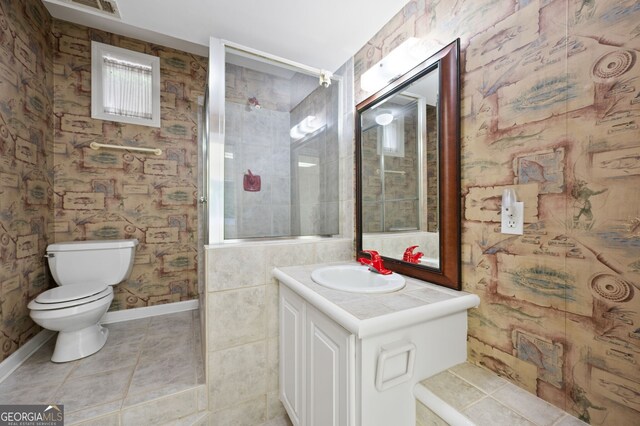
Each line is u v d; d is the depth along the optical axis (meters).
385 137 1.45
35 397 1.27
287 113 1.89
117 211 2.20
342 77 1.85
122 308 2.22
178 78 2.39
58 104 2.02
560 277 0.76
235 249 1.37
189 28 1.50
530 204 0.83
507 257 0.89
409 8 1.31
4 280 1.47
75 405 1.21
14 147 1.55
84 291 1.66
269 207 1.79
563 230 0.75
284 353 1.36
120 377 1.42
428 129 1.18
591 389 0.70
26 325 1.66
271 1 1.30
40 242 1.84
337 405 0.89
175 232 2.40
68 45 2.04
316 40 1.61
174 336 1.93
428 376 0.92
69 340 1.62
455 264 1.05
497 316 0.93
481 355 0.98
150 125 2.29
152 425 1.24
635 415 0.62
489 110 0.94
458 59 1.03
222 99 1.56
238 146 1.70
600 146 0.68
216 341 1.33
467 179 1.03
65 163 2.04
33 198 1.75
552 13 0.77
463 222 1.05
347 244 1.72
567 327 0.74
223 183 1.54
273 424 1.41
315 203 1.93
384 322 0.79
